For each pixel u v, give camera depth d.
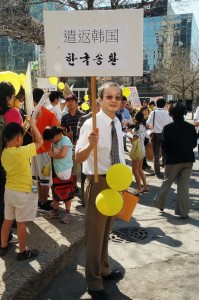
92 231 2.81
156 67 38.41
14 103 4.03
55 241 3.78
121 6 8.45
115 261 3.68
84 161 2.71
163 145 5.11
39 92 4.67
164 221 4.98
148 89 52.59
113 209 2.61
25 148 3.20
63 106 7.35
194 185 7.32
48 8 9.71
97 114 2.81
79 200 5.52
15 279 2.95
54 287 3.15
